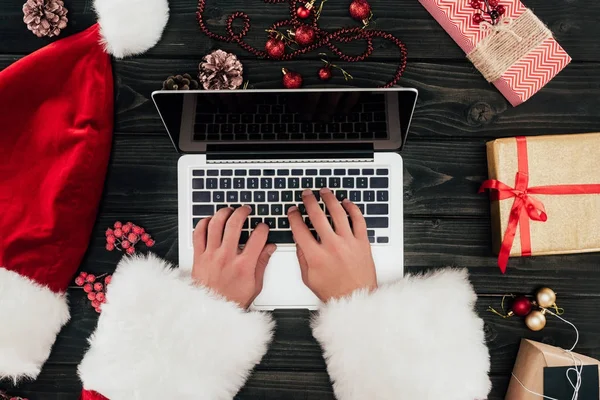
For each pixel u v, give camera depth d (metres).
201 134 0.69
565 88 0.78
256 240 0.72
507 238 0.73
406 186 0.79
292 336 0.79
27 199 0.73
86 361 0.68
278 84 0.79
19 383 0.79
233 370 0.67
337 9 0.79
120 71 0.78
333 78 0.79
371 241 0.75
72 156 0.73
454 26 0.74
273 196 0.74
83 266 0.79
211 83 0.75
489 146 0.74
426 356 0.65
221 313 0.66
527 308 0.75
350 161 0.74
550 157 0.73
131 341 0.65
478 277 0.79
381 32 0.78
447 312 0.68
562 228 0.73
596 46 0.78
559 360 0.71
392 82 0.78
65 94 0.75
